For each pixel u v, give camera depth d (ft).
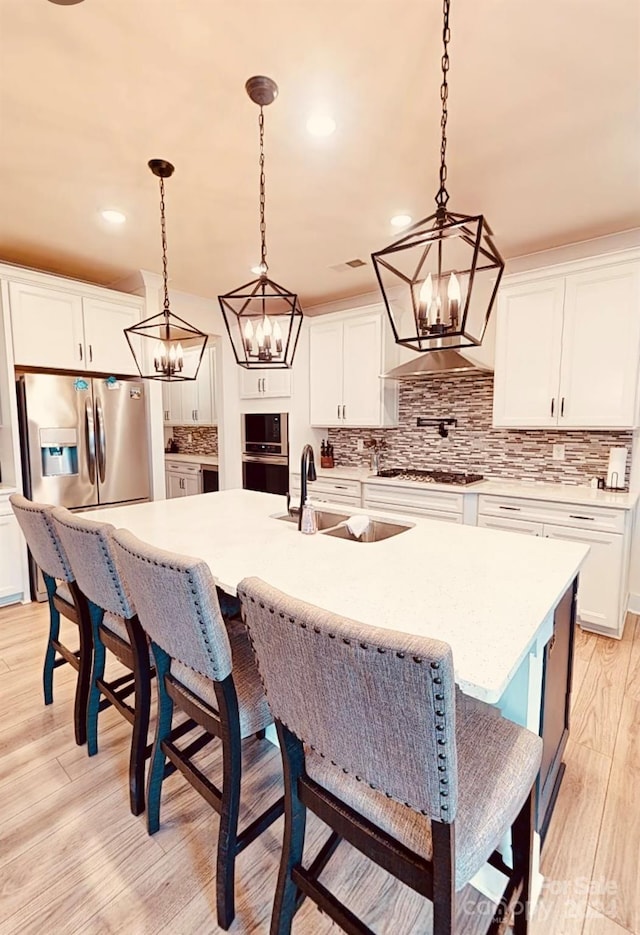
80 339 11.71
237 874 4.49
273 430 15.35
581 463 11.20
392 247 4.57
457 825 2.88
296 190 8.22
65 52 5.07
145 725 5.16
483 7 4.55
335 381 14.71
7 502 10.72
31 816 5.15
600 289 9.67
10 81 5.49
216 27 4.78
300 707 2.93
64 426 11.46
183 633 3.86
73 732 6.54
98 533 4.78
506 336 10.96
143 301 12.87
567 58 5.19
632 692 7.48
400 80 5.53
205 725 4.27
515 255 11.35
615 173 7.70
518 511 10.44
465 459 13.26
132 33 4.84
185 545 5.95
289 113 6.12
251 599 2.91
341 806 3.19
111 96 5.79
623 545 9.12
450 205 8.79
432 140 6.75
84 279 13.29
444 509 11.59
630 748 6.21
